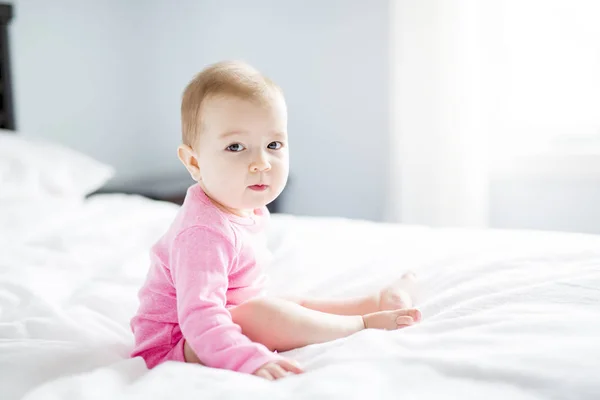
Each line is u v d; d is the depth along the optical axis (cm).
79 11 272
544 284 100
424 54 246
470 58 240
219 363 84
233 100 94
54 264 147
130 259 147
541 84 247
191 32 294
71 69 272
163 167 299
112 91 286
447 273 116
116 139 289
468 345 81
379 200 274
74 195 209
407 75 250
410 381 73
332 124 280
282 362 81
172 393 74
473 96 241
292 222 176
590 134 245
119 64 286
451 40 242
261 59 288
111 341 102
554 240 137
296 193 291
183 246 93
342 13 271
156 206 207
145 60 292
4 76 249
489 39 246
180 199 258
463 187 245
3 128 252
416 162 252
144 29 290
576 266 111
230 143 95
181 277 91
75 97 274
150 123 296
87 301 121
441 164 248
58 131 271
